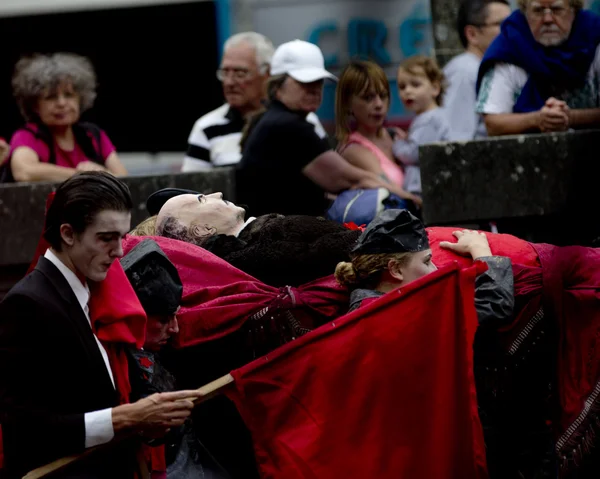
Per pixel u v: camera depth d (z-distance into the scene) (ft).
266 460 25.82
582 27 36.94
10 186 38.32
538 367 28.63
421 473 25.73
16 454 23.39
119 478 24.35
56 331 22.95
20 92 39.78
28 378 22.90
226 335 27.73
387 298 25.84
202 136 43.75
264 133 37.24
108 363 23.95
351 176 37.42
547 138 36.11
